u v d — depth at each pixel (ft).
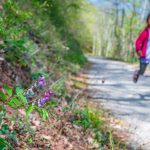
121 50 166.50
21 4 36.99
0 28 22.88
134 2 148.36
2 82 19.61
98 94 31.63
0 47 22.16
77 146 16.97
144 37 31.12
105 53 225.76
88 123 20.04
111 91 33.55
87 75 47.03
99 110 24.68
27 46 27.02
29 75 23.68
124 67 64.13
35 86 13.30
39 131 16.63
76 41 79.92
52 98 21.47
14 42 23.24
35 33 35.37
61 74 32.58
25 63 23.43
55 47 38.04
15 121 15.53
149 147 18.93
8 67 21.56
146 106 27.81
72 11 86.99
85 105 24.77
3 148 11.83
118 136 19.90
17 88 11.47
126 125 22.36
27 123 15.81
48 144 15.61
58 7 64.34
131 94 32.45
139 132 21.20
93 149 17.34
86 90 32.86
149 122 23.43
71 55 54.80
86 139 18.24
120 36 169.89
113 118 23.67
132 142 19.27
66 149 16.10
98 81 40.32
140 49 31.83
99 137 18.72
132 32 154.40
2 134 13.96
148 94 32.71
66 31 67.21
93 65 68.90
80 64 58.18
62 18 67.05
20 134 15.19
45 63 30.01
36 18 39.99
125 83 39.17
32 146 14.88
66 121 19.62
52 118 18.89
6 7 27.58
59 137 17.02
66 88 28.55
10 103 11.26
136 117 24.43
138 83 39.14
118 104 27.99
